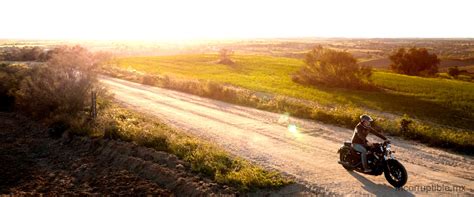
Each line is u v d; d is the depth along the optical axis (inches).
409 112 1205.1
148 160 549.0
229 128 764.0
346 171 496.1
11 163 597.9
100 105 946.7
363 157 456.4
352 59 1833.2
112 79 1758.1
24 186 500.4
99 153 621.6
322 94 1517.0
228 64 3061.0
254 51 7381.9
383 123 760.3
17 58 2987.2
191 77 2016.5
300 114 912.3
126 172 533.0
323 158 555.2
